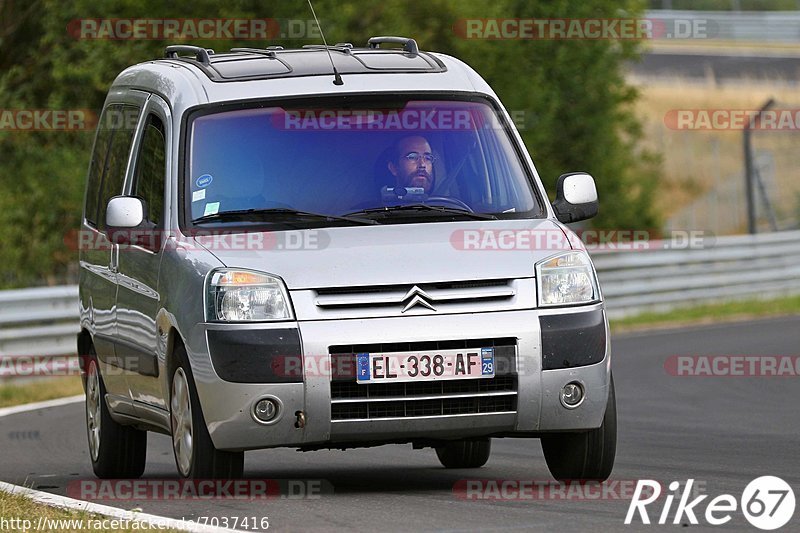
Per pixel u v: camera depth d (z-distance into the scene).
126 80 31.22
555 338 24.14
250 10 74.00
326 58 28.53
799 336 63.28
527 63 95.12
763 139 162.75
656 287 77.81
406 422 23.66
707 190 154.62
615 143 102.94
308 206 25.73
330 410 23.50
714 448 33.22
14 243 76.88
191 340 24.22
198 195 25.95
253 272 24.03
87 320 31.42
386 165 26.33
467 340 23.75
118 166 30.12
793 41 196.12
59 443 37.56
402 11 83.19
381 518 22.36
